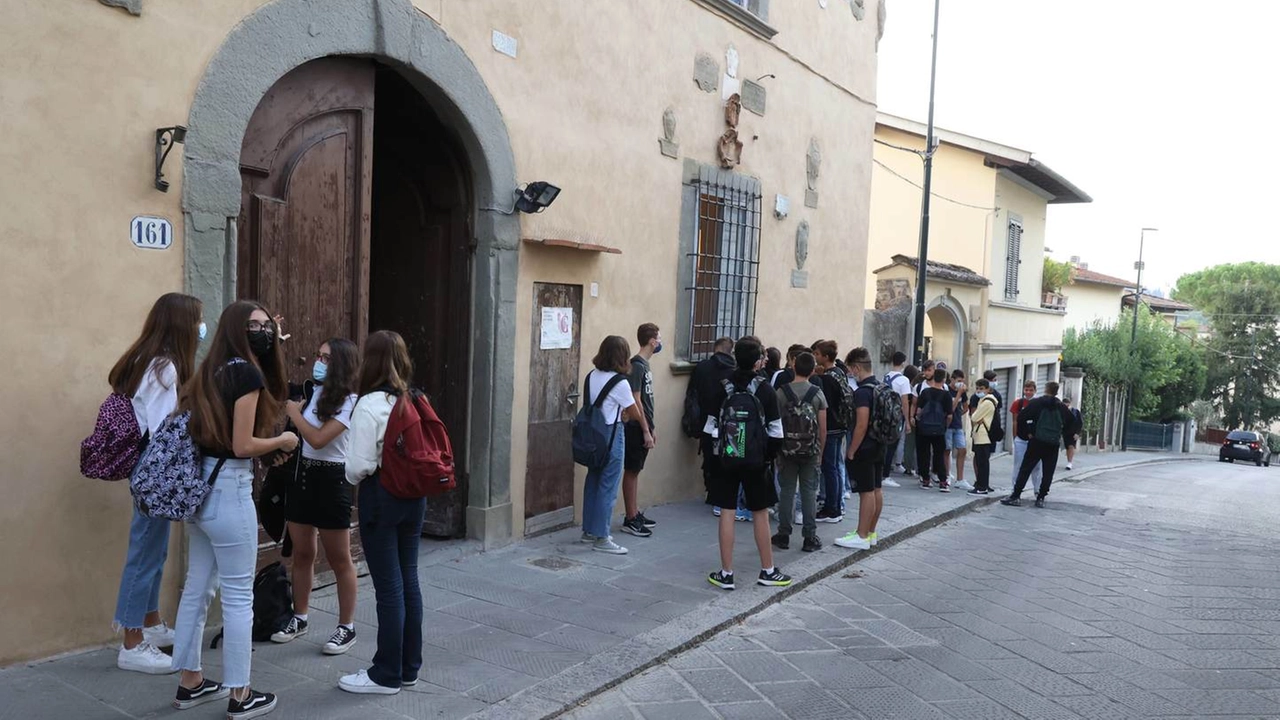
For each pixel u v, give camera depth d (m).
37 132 4.15
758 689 4.93
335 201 5.78
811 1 11.52
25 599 4.23
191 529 3.95
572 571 6.64
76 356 4.34
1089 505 13.09
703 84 9.30
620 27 8.02
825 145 12.14
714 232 9.76
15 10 4.06
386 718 4.04
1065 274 30.38
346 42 5.53
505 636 5.26
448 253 6.94
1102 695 5.12
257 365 3.87
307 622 5.07
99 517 4.48
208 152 4.79
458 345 6.93
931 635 6.05
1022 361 24.78
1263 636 6.41
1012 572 8.04
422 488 4.15
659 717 4.47
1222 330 55.62
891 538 8.87
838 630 6.05
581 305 7.84
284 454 4.37
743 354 6.61
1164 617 6.82
